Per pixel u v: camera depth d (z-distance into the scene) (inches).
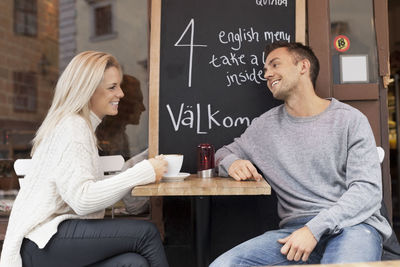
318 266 26.2
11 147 90.0
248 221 74.0
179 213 76.4
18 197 50.3
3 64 93.5
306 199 56.2
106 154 81.7
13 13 93.7
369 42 76.4
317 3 75.4
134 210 78.1
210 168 61.3
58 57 93.0
